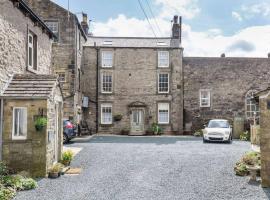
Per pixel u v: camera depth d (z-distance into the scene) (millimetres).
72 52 27156
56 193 9430
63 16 27344
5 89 12062
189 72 31844
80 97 29531
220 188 10000
